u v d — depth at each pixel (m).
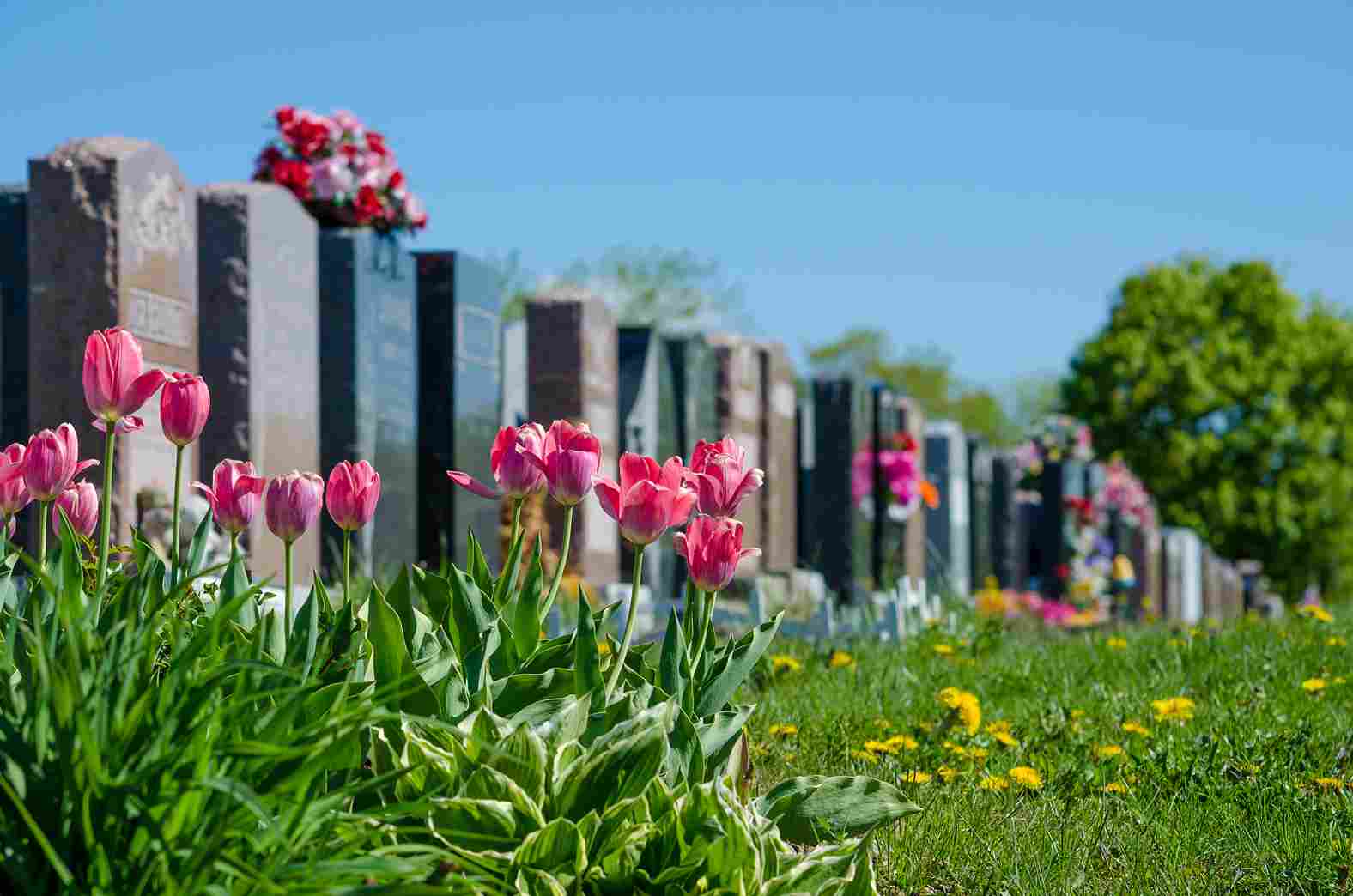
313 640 3.15
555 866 2.97
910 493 23.02
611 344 17.09
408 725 3.23
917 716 6.95
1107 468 34.22
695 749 3.37
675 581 18.84
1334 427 53.78
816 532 22.52
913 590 14.53
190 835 2.56
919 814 4.64
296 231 12.22
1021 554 32.44
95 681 2.62
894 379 66.19
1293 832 4.69
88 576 4.00
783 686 8.12
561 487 3.53
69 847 2.54
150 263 10.56
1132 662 8.95
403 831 2.81
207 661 3.02
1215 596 44.72
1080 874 4.31
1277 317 54.69
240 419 11.33
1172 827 4.77
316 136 13.16
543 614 3.71
